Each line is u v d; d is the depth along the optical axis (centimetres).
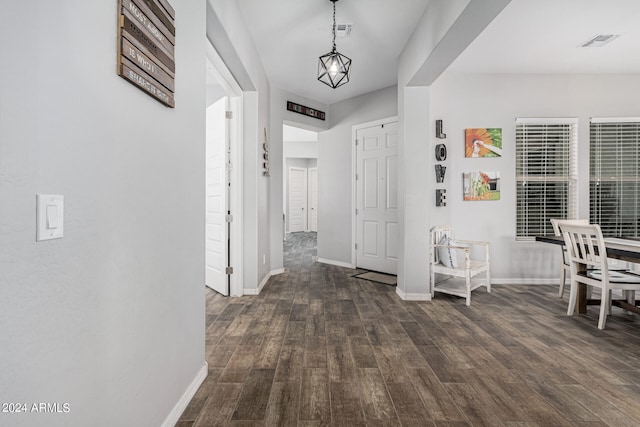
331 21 303
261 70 393
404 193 356
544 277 434
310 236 1059
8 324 70
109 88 104
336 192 557
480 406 166
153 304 134
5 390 69
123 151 112
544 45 353
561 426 152
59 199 83
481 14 213
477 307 331
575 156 434
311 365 208
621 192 435
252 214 375
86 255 94
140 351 124
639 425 153
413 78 329
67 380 86
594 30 319
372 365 208
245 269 375
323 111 557
